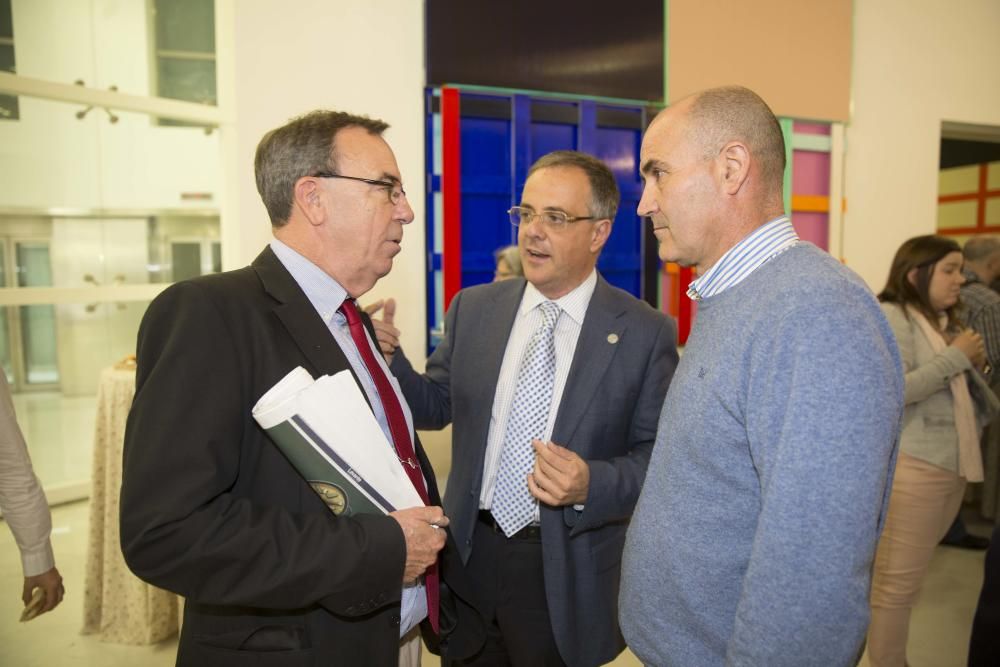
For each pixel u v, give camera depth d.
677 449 0.94
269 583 0.80
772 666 0.77
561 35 3.52
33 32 3.35
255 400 0.90
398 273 3.36
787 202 4.30
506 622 1.38
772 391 0.80
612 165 3.74
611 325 1.41
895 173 4.66
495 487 1.39
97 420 2.32
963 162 7.62
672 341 1.45
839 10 4.29
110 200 3.72
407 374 1.48
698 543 0.90
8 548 2.94
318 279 1.01
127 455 0.80
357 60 3.20
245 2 2.95
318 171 0.99
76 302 3.58
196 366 0.83
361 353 1.06
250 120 3.00
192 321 0.85
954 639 2.41
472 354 1.50
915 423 2.04
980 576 2.95
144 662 2.17
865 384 0.76
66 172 3.60
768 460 0.80
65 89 3.35
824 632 0.75
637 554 0.99
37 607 1.45
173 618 2.34
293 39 3.06
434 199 3.41
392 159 1.05
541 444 1.22
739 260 0.92
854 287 0.82
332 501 0.88
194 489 0.78
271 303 0.95
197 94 3.56
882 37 4.53
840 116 4.36
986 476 3.35
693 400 0.92
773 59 4.12
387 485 0.90
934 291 2.12
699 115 0.94
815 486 0.75
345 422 0.86
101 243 3.74
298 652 0.88
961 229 7.81
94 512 2.32
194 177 3.67
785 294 0.83
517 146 3.49
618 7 3.66
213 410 0.82
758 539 0.79
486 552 1.41
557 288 1.43
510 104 3.46
